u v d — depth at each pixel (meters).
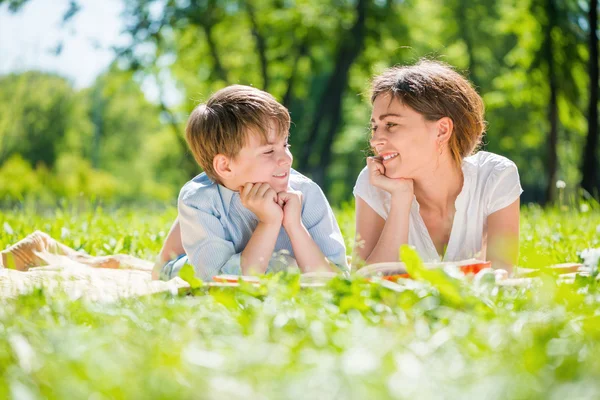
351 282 2.85
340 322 2.38
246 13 25.84
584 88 21.89
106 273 3.91
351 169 39.22
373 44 25.69
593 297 2.80
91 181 48.16
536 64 21.95
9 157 45.69
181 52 27.06
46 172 45.00
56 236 6.29
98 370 1.79
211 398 1.61
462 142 4.33
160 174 52.59
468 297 2.59
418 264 2.77
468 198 4.41
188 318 2.51
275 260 4.28
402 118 4.22
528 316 2.37
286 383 1.66
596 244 5.85
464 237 4.45
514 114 26.64
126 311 2.55
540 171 33.16
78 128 53.03
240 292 2.88
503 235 4.42
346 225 7.53
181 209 4.34
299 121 34.22
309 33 24.89
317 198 4.54
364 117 34.00
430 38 26.45
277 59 26.75
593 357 1.90
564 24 21.45
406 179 4.32
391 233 4.27
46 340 2.19
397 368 1.80
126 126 57.66
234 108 4.20
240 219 4.39
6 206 9.69
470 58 27.33
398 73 4.32
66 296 2.90
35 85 44.88
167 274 4.32
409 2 25.66
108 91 28.53
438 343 2.05
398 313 2.52
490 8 26.67
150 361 1.89
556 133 22.38
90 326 2.53
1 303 2.85
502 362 1.90
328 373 1.71
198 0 25.22
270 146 4.20
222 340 2.16
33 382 1.82
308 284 3.08
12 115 45.44
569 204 8.20
